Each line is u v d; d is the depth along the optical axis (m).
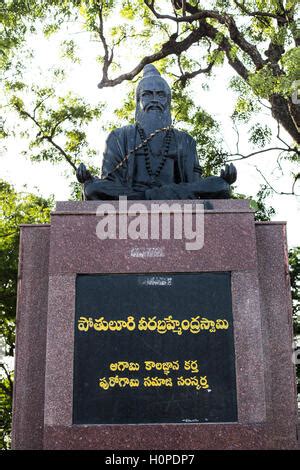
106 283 6.69
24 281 7.03
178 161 8.57
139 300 6.63
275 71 14.25
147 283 6.69
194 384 6.38
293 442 6.43
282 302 6.93
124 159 8.34
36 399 6.62
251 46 15.09
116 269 6.73
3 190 17.98
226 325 6.56
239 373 6.40
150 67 9.59
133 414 6.28
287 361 6.72
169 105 9.09
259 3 15.45
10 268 16.45
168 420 6.26
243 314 6.59
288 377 6.66
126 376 6.39
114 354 6.46
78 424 6.22
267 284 6.99
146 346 6.48
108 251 6.78
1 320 17.09
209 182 7.88
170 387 6.36
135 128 8.70
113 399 6.32
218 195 7.88
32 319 6.89
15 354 6.77
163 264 6.75
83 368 6.40
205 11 15.50
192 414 6.28
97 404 6.30
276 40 14.20
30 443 6.48
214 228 6.86
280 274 7.03
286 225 7.19
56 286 6.67
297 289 16.78
